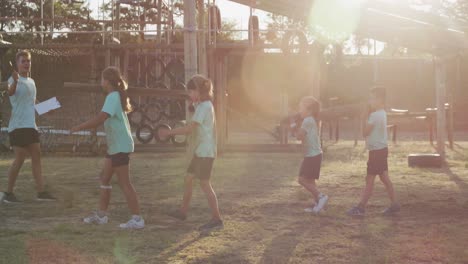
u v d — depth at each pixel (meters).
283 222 8.00
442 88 17.59
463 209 9.01
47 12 36.72
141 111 22.36
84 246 6.57
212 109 7.42
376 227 7.66
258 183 12.10
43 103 12.19
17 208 9.04
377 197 10.19
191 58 16.22
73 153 19.30
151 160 17.20
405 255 6.21
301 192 10.71
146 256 6.16
